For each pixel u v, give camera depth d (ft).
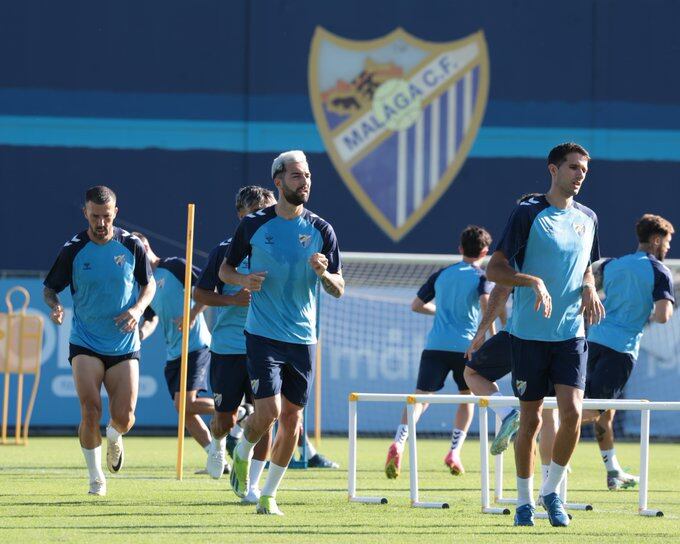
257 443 91.97
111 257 91.81
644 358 212.23
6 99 228.02
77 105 229.04
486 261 216.33
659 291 113.70
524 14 238.48
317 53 234.99
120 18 231.71
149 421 210.38
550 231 77.82
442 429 215.51
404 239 233.76
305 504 93.50
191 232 114.62
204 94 232.12
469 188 235.20
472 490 110.22
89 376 92.12
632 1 239.91
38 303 209.05
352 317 214.28
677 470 143.13
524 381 78.89
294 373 82.74
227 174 231.50
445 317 128.26
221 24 233.76
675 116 238.68
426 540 70.95
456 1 238.07
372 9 236.84
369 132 234.79
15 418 205.26
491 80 237.04
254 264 82.38
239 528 75.97
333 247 83.30
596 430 116.37
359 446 187.52
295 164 81.92
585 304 77.87
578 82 238.07
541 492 89.56
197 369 123.34
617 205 236.84
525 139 236.84
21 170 226.99
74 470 126.31
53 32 229.86
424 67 236.43
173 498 95.40
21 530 74.13
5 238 225.35
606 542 71.15
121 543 68.23
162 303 122.21
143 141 229.86
